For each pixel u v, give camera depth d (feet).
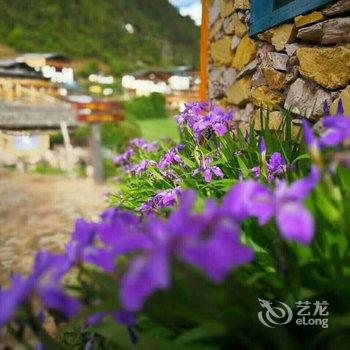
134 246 2.31
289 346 3.15
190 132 9.96
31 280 2.42
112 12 450.71
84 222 2.88
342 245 3.47
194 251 2.20
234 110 14.17
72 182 47.83
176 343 3.16
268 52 11.37
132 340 3.40
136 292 2.14
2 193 39.29
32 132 64.90
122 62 318.65
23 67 137.80
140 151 18.75
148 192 10.30
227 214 2.38
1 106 64.03
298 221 2.38
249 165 7.66
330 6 8.71
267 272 3.76
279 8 10.63
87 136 67.51
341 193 3.44
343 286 3.24
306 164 5.62
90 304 3.38
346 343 3.05
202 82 18.95
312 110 9.20
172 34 542.16
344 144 3.44
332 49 8.57
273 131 10.69
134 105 128.98
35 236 22.95
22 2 365.40
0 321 2.28
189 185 7.43
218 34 16.17
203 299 2.90
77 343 5.52
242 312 3.09
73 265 2.73
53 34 344.49
